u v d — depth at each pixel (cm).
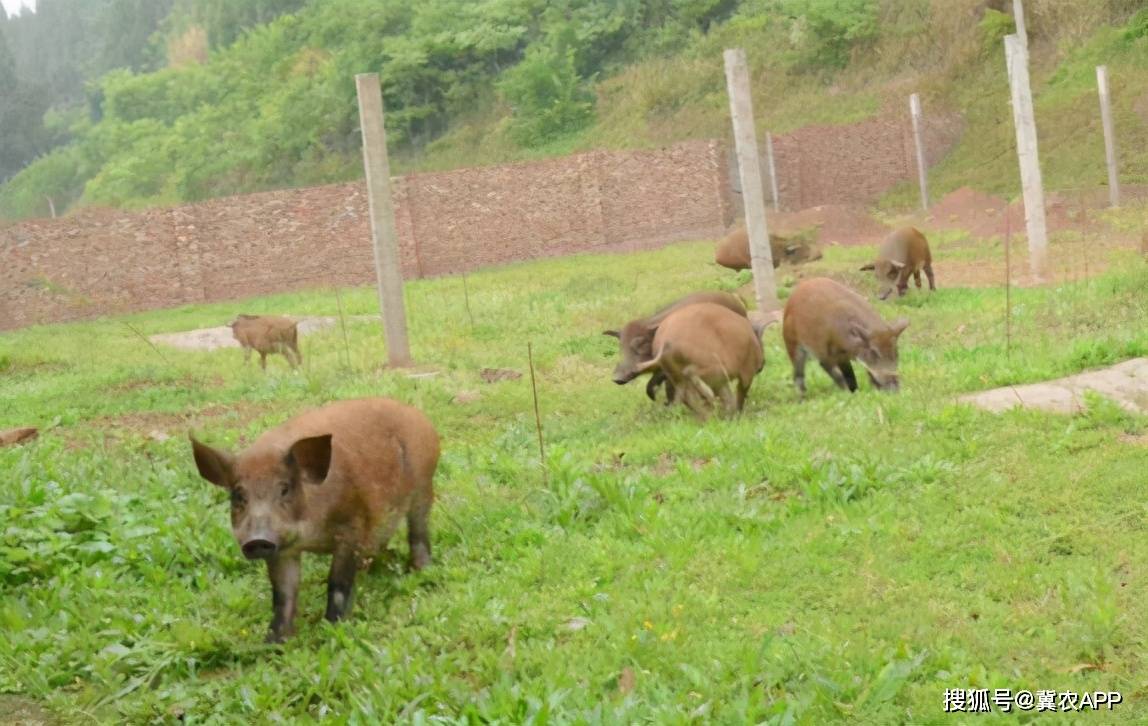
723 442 934
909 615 611
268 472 605
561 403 1243
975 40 4416
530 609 658
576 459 958
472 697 554
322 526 627
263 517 595
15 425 1312
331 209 3428
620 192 3566
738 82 1702
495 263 3531
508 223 3541
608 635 618
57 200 8244
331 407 682
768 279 1730
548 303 2092
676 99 4981
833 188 4069
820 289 1149
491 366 1494
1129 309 1336
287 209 3416
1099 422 867
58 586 714
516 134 5147
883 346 1103
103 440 1123
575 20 5609
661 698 539
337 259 3438
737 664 574
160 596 708
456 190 3506
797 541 718
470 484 895
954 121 4138
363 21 6034
